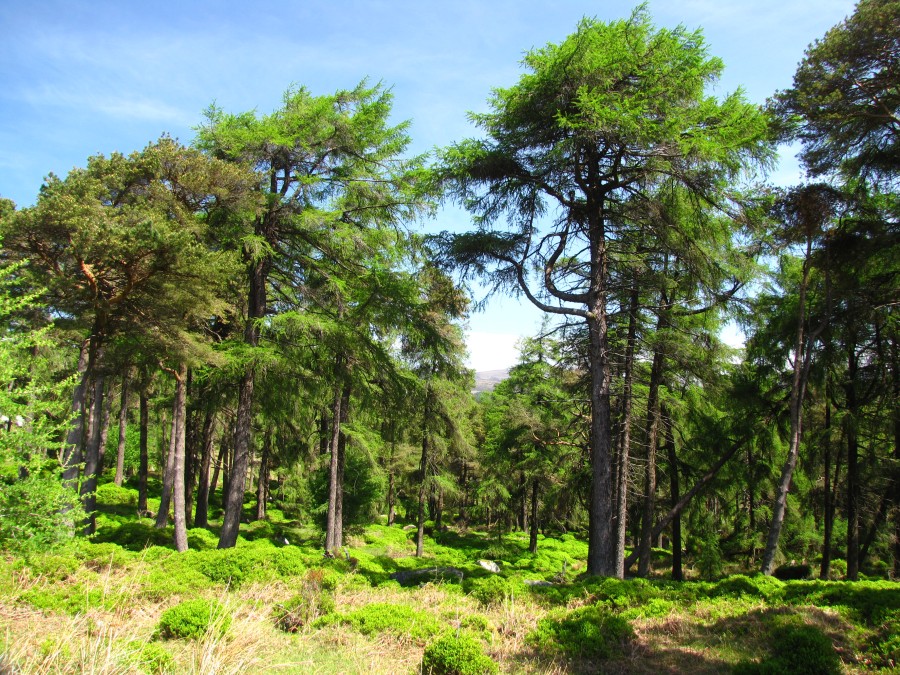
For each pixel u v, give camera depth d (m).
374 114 14.41
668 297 14.10
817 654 5.80
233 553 10.69
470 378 22.73
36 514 6.77
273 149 13.94
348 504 24.16
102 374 14.21
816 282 14.46
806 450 16.09
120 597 7.73
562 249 12.91
